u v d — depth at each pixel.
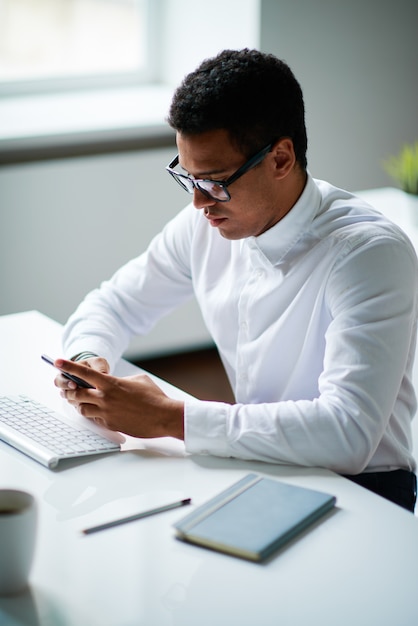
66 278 3.22
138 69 3.59
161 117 3.22
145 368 3.51
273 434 1.35
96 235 3.22
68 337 1.75
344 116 3.52
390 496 1.48
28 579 1.05
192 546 1.14
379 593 1.05
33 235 3.12
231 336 1.68
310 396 1.56
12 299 3.16
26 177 3.03
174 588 1.05
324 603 1.03
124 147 3.22
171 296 1.86
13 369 1.67
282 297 1.54
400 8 3.49
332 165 3.57
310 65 3.37
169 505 1.23
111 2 3.47
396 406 1.53
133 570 1.08
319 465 1.36
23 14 3.33
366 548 1.14
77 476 1.31
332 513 1.22
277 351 1.56
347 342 1.39
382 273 1.42
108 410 1.41
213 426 1.37
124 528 1.17
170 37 3.53
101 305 1.81
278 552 1.13
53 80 3.45
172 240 1.80
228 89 1.36
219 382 3.44
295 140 1.46
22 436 1.39
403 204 2.59
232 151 1.38
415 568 1.10
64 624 0.99
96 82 3.53
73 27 3.43
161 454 1.38
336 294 1.45
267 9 3.19
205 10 3.33
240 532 1.14
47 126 3.06
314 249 1.50
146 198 3.26
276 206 1.49
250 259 1.58
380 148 3.65
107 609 1.01
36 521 1.03
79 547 1.13
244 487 1.25
